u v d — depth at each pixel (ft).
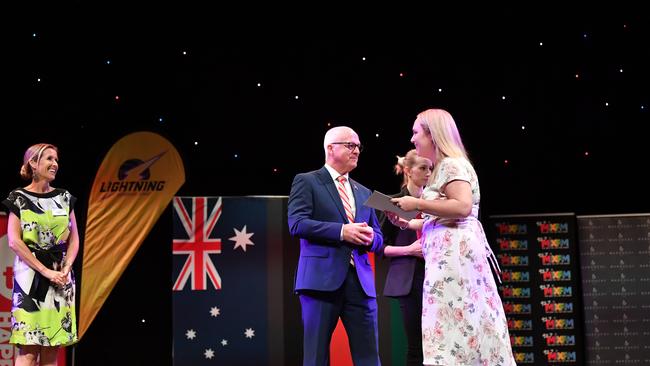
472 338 10.04
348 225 12.55
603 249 17.65
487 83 20.45
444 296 10.18
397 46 20.89
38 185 14.57
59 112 21.17
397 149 20.62
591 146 19.84
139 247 20.49
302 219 12.84
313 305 12.71
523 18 20.42
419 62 20.76
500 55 20.45
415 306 13.58
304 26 21.21
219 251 16.97
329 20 21.17
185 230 16.98
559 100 20.08
